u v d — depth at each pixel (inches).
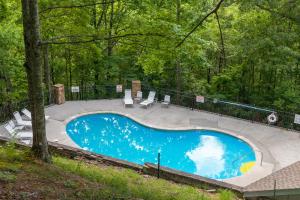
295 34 794.8
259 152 647.1
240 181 546.3
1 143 526.0
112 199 280.4
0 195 231.9
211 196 413.1
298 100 868.6
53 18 747.4
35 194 246.8
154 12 577.0
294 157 628.7
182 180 470.6
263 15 826.8
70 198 255.3
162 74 1049.5
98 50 917.8
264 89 1013.8
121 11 922.7
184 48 416.5
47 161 372.8
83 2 727.1
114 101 920.9
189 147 707.4
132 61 1040.2
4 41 616.7
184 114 841.5
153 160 655.8
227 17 805.9
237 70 970.1
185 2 789.9
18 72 832.3
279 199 363.9
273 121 768.3
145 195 340.8
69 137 681.0
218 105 895.1
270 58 836.6
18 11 684.7
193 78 1050.1
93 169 422.3
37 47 342.3
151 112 848.9
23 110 727.7
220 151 690.2
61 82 1098.7
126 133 759.7
